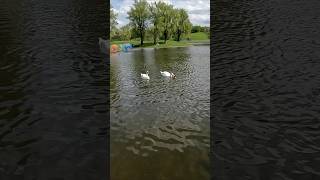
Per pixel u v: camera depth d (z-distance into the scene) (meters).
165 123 23.44
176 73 33.53
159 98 26.95
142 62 37.84
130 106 25.81
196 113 25.12
